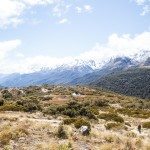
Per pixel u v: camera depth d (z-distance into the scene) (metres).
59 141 20.92
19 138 20.39
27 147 18.72
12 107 41.38
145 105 89.44
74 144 20.72
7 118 28.08
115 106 78.00
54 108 42.41
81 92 134.12
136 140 23.69
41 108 44.00
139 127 33.25
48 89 138.50
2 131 20.83
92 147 20.70
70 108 42.56
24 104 44.38
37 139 20.86
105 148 20.31
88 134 24.08
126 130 31.77
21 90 120.06
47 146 18.80
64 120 29.36
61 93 120.50
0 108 41.09
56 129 23.58
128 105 84.31
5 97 81.81
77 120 28.02
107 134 24.77
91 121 36.59
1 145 18.44
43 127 24.52
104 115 42.09
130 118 46.84
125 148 20.95
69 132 23.36
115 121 40.03
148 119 47.88
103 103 75.50
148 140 25.84
